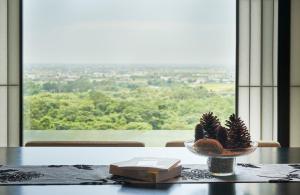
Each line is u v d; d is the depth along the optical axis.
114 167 1.87
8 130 4.11
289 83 4.11
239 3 4.26
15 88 4.10
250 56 4.27
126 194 1.60
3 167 2.05
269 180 1.81
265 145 3.02
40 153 2.48
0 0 4.08
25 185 1.72
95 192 1.62
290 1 4.09
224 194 1.60
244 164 2.15
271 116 4.28
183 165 2.11
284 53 4.11
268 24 4.26
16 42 4.09
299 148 2.74
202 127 1.87
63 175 1.88
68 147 2.75
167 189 1.67
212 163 1.89
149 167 1.79
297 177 1.86
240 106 4.29
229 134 1.83
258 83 4.29
